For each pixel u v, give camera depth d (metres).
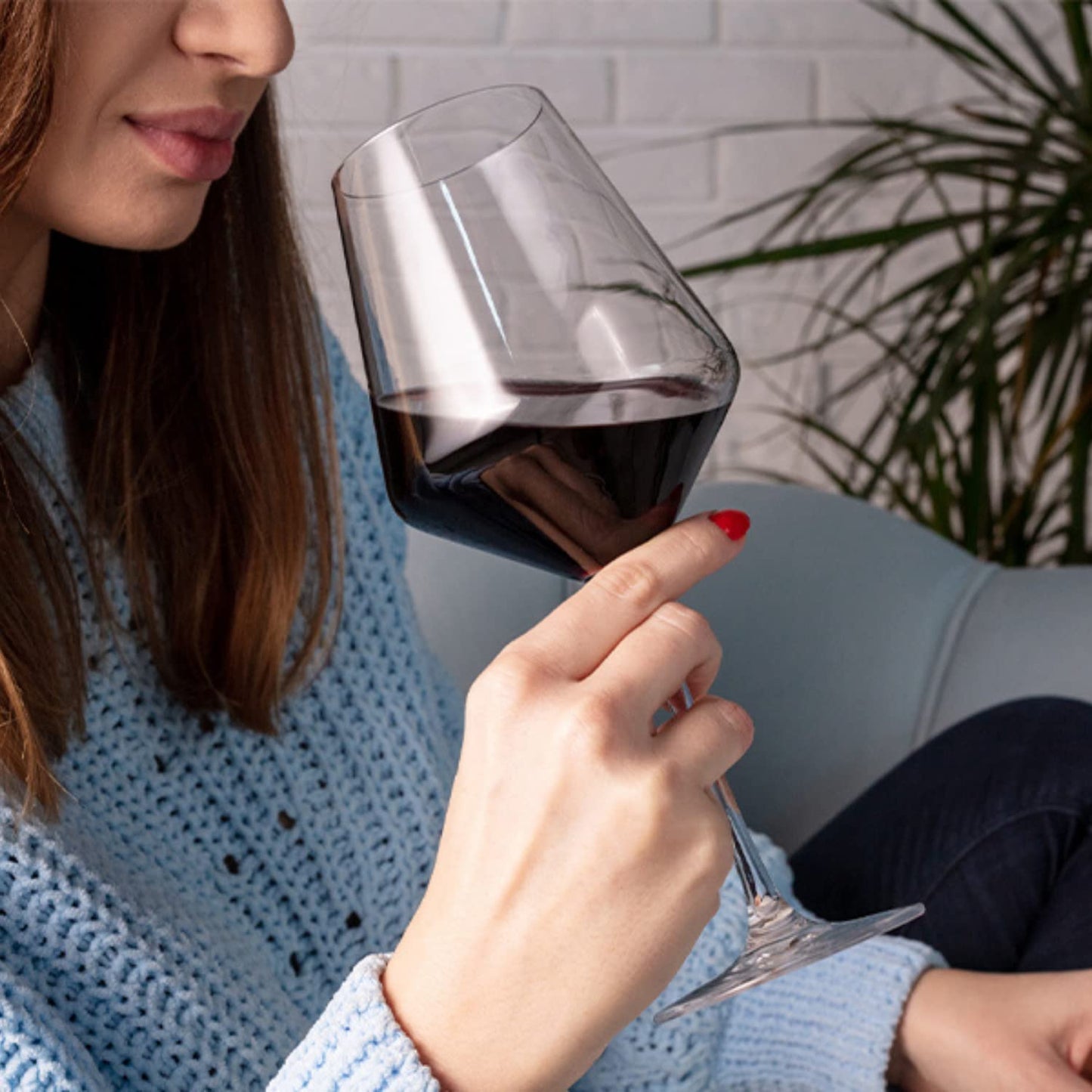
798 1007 0.89
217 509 0.79
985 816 0.95
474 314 0.51
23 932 0.66
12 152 0.58
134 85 0.60
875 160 2.22
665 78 2.19
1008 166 1.71
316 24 1.99
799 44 2.20
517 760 0.52
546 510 0.53
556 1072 0.54
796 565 1.23
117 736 0.76
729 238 2.25
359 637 0.89
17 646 0.68
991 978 0.86
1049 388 1.68
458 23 2.11
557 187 0.52
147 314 0.77
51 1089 0.60
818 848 1.04
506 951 0.53
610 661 0.53
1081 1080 0.80
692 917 0.52
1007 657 1.16
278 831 0.82
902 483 1.77
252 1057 0.71
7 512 0.70
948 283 1.74
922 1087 0.86
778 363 2.30
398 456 0.53
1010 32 2.23
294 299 0.82
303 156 1.60
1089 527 2.18
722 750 0.52
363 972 0.58
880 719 1.19
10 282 0.71
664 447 0.52
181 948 0.70
